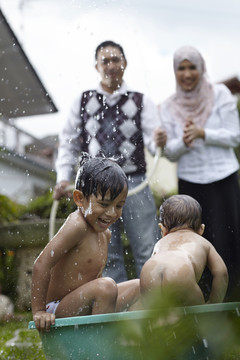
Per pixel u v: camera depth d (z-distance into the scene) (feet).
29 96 26.73
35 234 13.33
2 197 17.35
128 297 5.47
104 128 8.78
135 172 8.60
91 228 5.33
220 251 8.90
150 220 8.35
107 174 5.16
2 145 26.32
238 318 2.78
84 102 8.95
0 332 7.59
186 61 9.67
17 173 29.09
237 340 2.73
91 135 8.84
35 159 30.94
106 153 8.65
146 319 2.50
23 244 13.32
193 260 5.18
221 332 2.82
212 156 9.34
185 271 4.92
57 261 5.10
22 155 28.04
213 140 9.21
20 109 27.61
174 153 9.37
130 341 2.55
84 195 5.24
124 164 8.58
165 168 25.23
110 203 5.18
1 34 22.95
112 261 7.96
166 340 2.51
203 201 9.22
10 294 12.96
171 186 25.22
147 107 8.96
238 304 3.02
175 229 5.71
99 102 8.87
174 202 5.80
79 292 4.98
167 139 9.25
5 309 12.16
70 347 4.38
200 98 9.82
